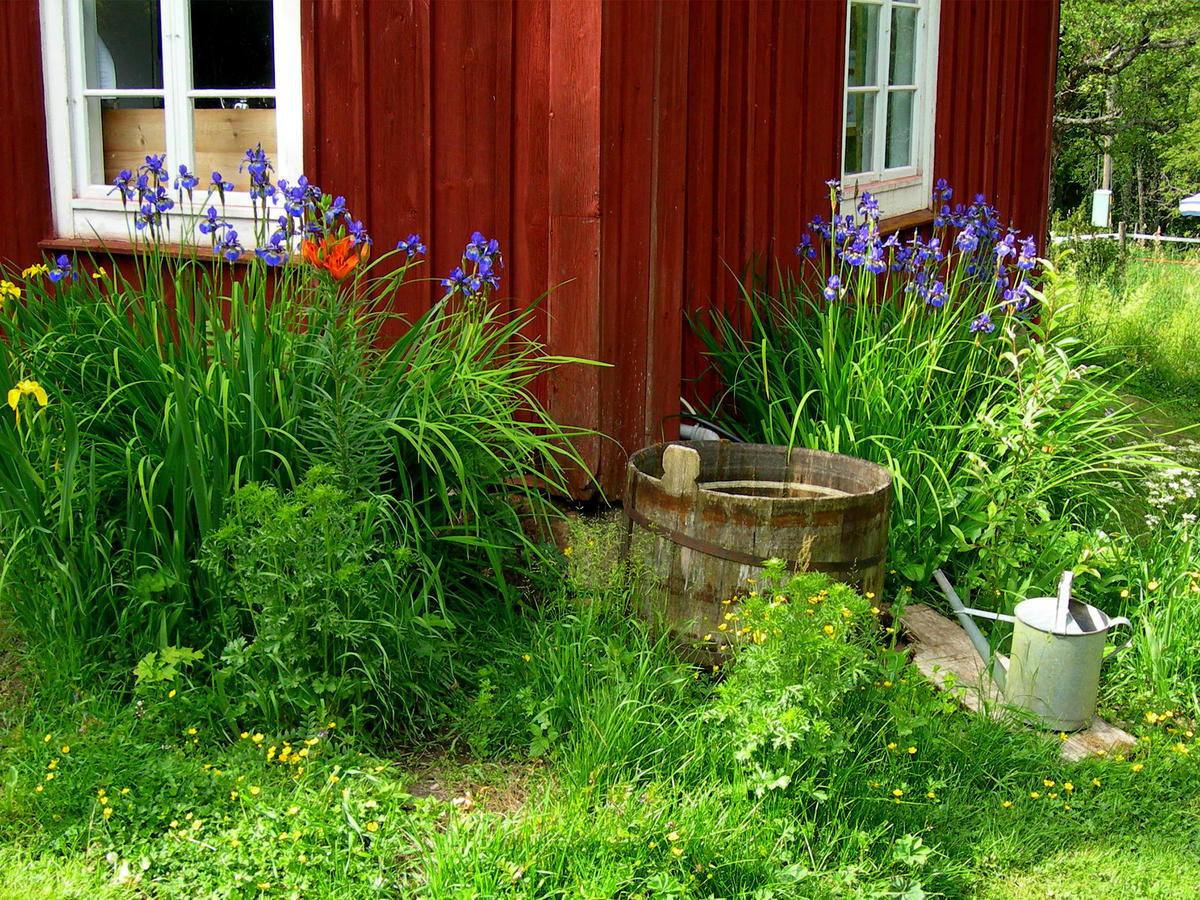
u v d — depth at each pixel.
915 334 5.25
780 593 3.40
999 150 8.29
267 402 3.85
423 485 4.14
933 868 3.10
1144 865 3.23
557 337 4.46
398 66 4.64
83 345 4.00
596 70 4.19
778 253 5.73
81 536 3.69
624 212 4.44
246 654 3.38
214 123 5.16
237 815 3.05
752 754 3.23
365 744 3.41
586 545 3.93
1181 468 5.36
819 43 5.86
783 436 4.89
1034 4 8.59
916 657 4.19
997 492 4.64
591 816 3.04
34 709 3.50
